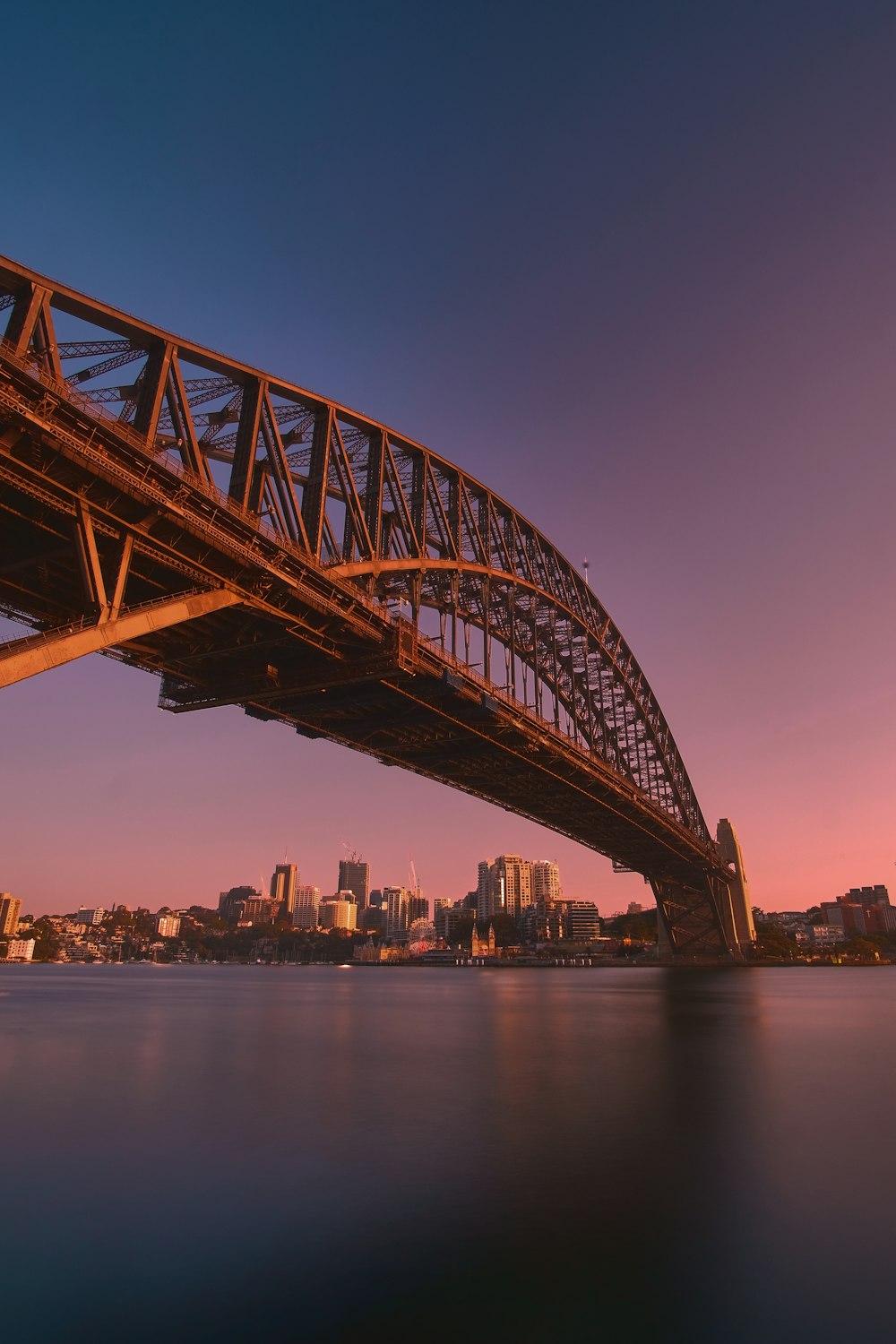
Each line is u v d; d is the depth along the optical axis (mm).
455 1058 35781
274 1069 32656
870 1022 52969
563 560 93812
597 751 90562
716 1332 11031
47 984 141750
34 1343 10648
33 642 30359
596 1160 18547
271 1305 11820
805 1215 15164
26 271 31594
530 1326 11242
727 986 108438
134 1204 15781
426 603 64125
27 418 29531
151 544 37312
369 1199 16000
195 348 39875
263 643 48531
